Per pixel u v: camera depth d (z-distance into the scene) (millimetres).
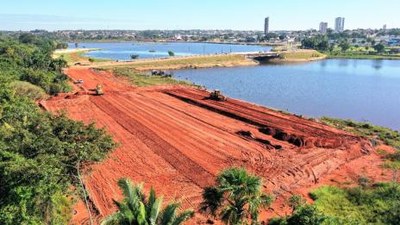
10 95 41062
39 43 192625
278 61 181000
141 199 18938
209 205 22562
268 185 35000
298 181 36625
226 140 47844
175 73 128750
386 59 197250
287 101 82062
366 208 30859
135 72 116312
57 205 23219
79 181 25406
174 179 36500
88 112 60875
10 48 94062
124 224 17484
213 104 67875
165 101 70438
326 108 75625
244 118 58219
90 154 25375
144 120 56688
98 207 30453
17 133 25062
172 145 45781
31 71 74875
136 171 38094
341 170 39656
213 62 157250
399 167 40031
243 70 141750
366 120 66250
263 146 45750
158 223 17891
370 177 37469
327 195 33250
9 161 21391
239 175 21859
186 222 28188
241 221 21766
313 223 22875
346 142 47000
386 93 93875
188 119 57812
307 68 153125
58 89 74812
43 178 21078
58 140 24734
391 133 54125
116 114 59938
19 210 19594
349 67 159500
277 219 26203
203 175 37344
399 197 32000
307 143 46406
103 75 103438
